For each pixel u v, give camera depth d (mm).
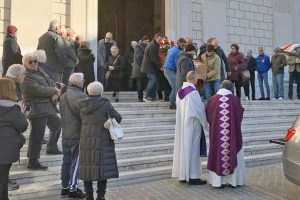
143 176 6816
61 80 8117
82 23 11773
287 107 11516
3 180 4883
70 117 5699
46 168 6203
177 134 6820
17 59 7809
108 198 5828
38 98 6039
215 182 6391
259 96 14945
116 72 11148
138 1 15453
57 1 11398
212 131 6484
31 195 5699
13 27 7961
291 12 16484
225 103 6422
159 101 10266
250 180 6930
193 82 6852
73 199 5719
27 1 10781
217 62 9789
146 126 8641
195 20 14016
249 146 8789
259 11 15602
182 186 6539
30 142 6145
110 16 14977
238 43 14930
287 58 13328
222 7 14508
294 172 5094
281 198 5832
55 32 7922
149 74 10000
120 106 8969
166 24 13602
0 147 4770
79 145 5402
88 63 9328
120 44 15102
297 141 5113
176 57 9305
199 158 6734
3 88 4891
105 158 5082
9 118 4809
